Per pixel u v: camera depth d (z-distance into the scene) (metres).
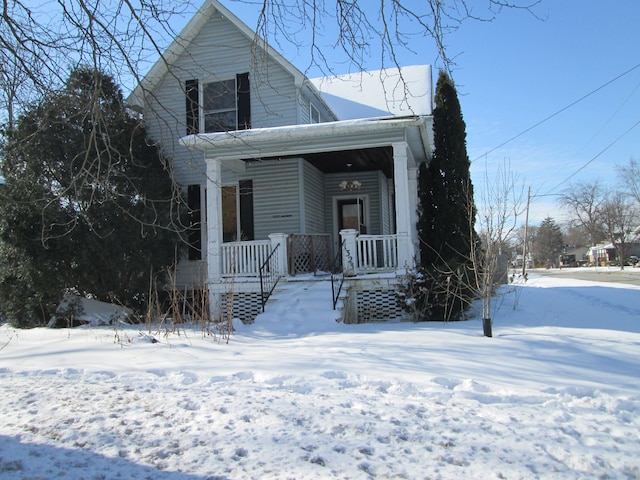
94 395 4.88
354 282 11.02
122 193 11.40
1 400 4.75
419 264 11.01
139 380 5.52
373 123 10.75
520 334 7.91
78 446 3.61
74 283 11.10
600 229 66.69
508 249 13.09
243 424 3.99
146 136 12.10
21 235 10.39
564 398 4.68
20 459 3.38
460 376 5.32
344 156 13.72
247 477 3.09
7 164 10.27
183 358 6.58
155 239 12.20
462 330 8.42
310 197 14.71
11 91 5.80
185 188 14.34
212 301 11.80
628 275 35.97
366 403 4.52
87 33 5.39
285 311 9.96
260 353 6.77
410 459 3.34
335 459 3.34
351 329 9.07
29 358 6.94
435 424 3.99
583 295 16.77
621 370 5.70
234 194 14.53
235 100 14.49
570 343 7.05
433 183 12.07
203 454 3.44
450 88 12.04
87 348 7.54
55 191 10.31
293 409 4.32
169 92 14.43
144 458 3.39
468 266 9.91
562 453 3.44
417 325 9.34
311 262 13.73
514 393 4.73
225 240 14.52
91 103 5.61
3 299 11.27
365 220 15.91
